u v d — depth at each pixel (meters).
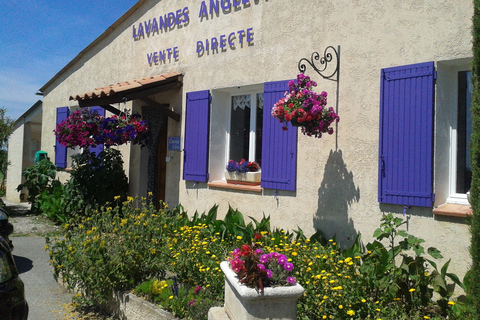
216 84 7.21
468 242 4.29
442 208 4.52
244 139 7.14
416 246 4.11
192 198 7.54
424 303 4.10
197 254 4.98
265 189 6.33
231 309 3.40
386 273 4.27
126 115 8.09
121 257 5.04
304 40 5.89
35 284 6.02
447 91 4.71
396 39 4.90
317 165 5.66
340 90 5.42
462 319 3.71
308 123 5.03
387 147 4.91
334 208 5.44
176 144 7.90
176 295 4.51
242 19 6.81
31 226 9.73
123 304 4.86
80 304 5.23
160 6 8.56
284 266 3.25
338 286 3.90
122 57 9.73
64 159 11.77
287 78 6.11
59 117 12.25
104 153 9.12
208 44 7.39
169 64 8.28
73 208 9.07
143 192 9.02
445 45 4.52
